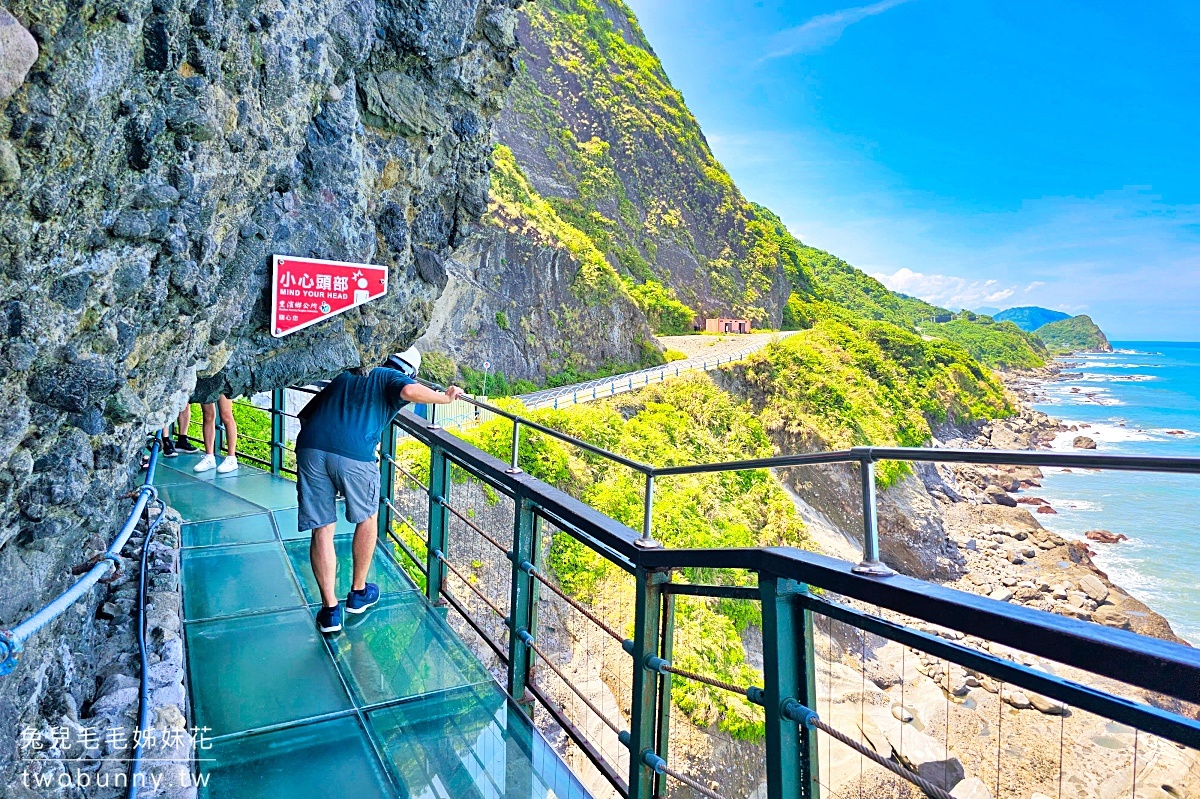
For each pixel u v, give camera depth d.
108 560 1.79
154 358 2.23
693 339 59.78
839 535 32.00
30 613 1.88
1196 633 25.06
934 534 33.50
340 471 3.34
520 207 46.12
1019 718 12.34
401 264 3.73
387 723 2.81
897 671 15.20
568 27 83.81
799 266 101.50
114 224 1.75
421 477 14.98
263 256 2.90
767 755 1.61
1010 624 1.10
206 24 1.87
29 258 1.47
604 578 14.73
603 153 75.00
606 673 12.66
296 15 2.59
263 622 3.54
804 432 41.91
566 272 45.00
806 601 1.55
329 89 3.00
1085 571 31.02
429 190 3.85
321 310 3.15
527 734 2.81
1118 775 10.34
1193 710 8.85
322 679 3.08
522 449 19.31
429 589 3.85
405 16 3.22
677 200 83.31
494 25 3.70
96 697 2.49
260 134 2.48
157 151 1.84
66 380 1.66
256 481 5.89
